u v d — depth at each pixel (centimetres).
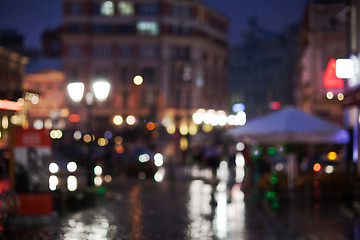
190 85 8769
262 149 2605
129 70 8562
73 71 8506
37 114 8219
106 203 2017
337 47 5225
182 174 4041
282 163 3447
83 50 8506
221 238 1239
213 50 9538
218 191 2592
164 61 8612
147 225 1438
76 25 8531
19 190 1431
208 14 9356
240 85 12288
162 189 2727
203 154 5312
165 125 7650
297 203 1992
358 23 2286
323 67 5231
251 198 2173
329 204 1948
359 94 1806
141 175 3706
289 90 10400
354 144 2295
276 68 10981
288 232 1298
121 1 8569
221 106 9900
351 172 2277
